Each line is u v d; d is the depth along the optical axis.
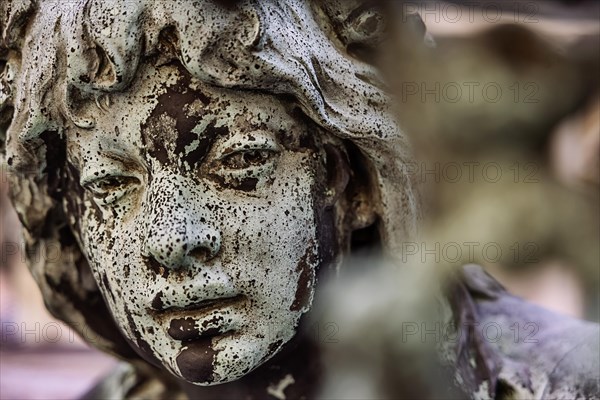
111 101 0.71
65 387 1.27
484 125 0.80
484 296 0.83
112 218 0.73
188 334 0.71
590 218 0.88
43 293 0.83
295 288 0.72
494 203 0.82
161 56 0.70
